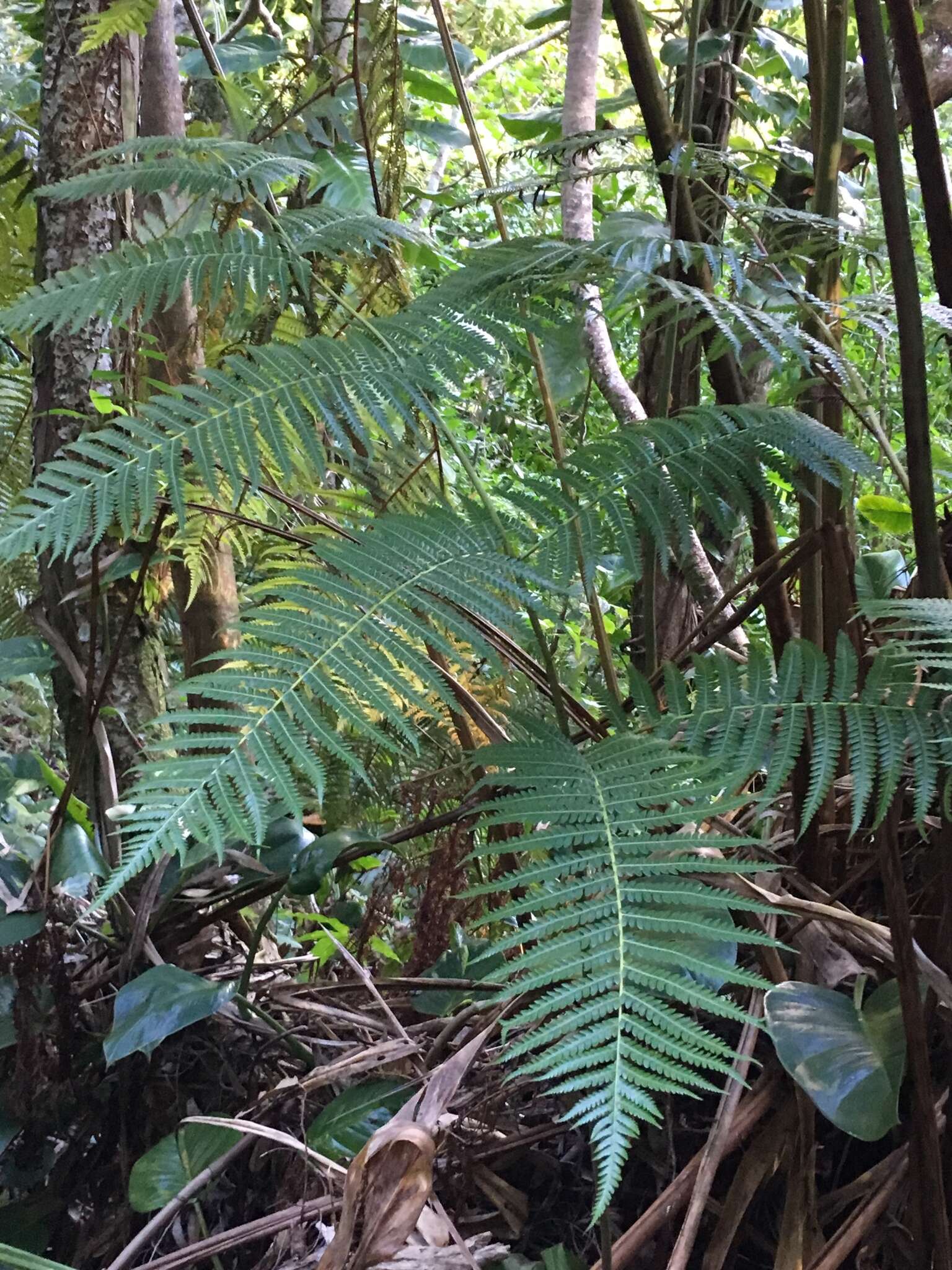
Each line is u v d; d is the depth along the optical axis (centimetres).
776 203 118
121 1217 98
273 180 90
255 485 62
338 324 103
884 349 86
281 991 110
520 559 63
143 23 99
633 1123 37
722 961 43
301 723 49
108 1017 108
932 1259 62
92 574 100
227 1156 89
